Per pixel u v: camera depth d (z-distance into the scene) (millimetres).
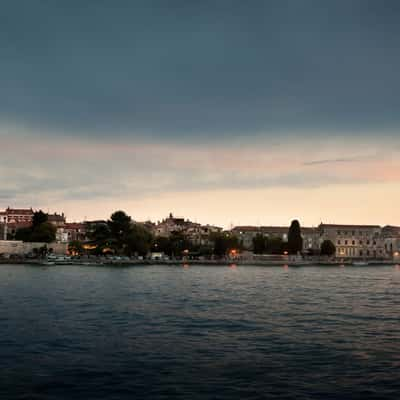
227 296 70500
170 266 177875
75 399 24453
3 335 38844
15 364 30438
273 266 196125
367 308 57250
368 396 25109
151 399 24453
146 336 39250
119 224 195125
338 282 102188
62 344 35906
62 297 66375
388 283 100938
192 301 63656
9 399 24359
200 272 139000
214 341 37562
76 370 29250
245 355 33125
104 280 100562
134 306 57625
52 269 143625
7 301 60781
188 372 28984
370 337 39438
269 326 44312
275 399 24531
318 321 47281
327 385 26734
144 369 29531
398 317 50156
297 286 90062
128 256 194250
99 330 41531
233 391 25656
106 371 29078
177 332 41094
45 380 27344
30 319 46750
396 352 34188
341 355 33250
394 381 27516
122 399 24484
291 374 28703
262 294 73875
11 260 176500
